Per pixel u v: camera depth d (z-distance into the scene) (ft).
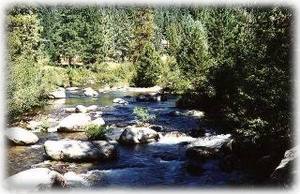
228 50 104.22
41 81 122.01
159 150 68.54
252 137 58.49
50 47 243.19
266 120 57.41
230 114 63.62
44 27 243.19
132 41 265.75
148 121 95.61
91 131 76.23
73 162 60.95
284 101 55.67
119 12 303.27
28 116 99.50
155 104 127.44
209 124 91.04
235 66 76.23
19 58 109.40
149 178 54.54
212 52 142.82
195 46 146.10
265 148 59.21
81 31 244.01
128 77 210.38
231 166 57.21
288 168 37.83
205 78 111.75
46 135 78.84
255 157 59.62
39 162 60.75
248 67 61.72
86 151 61.36
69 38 247.09
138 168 58.95
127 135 73.00
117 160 62.85
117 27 285.64
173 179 53.93
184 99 120.16
